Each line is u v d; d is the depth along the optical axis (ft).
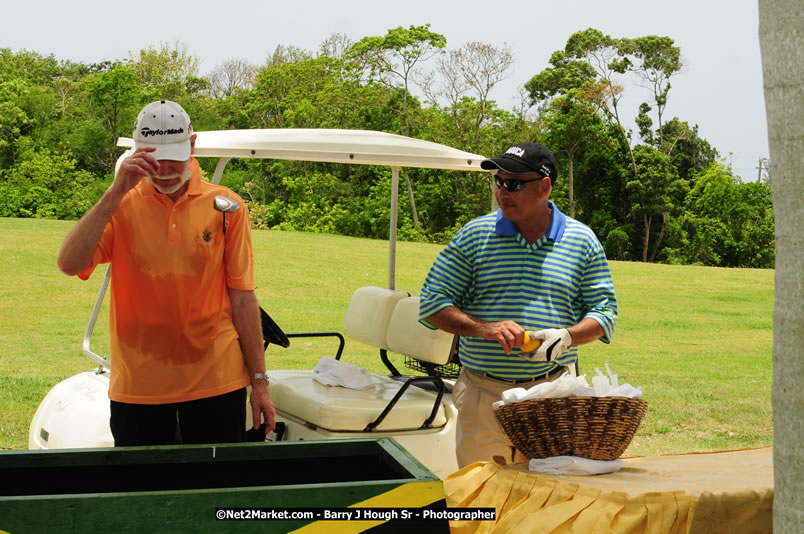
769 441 22.06
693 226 164.35
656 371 34.45
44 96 170.60
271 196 153.07
